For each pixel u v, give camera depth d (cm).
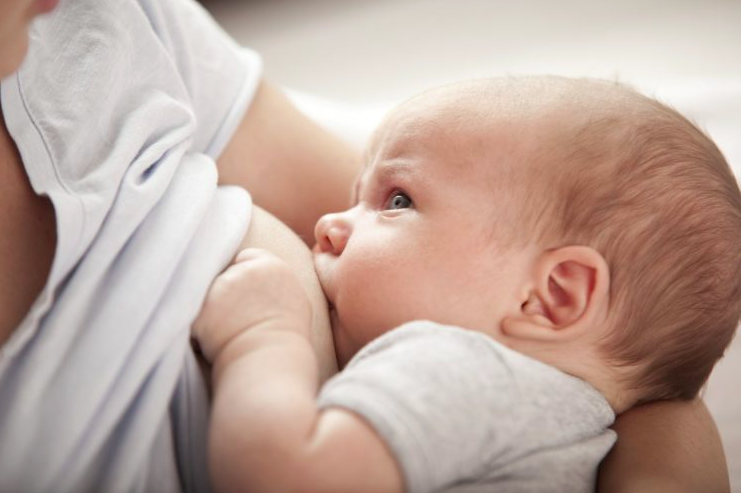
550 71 173
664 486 69
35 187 61
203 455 60
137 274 59
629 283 68
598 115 71
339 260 72
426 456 55
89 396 54
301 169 94
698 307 71
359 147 112
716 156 75
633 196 68
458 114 73
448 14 218
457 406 57
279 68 204
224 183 89
